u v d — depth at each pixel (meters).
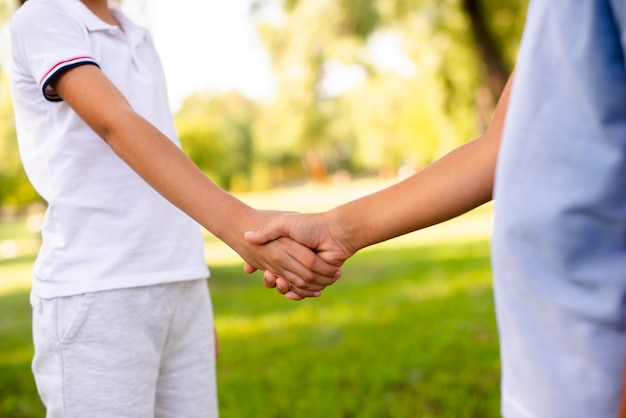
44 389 1.50
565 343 0.82
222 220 1.44
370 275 8.54
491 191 1.27
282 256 1.47
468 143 1.31
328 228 1.44
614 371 0.80
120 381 1.45
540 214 0.82
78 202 1.47
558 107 0.81
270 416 3.23
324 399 3.40
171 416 1.60
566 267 0.82
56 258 1.48
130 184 1.51
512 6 7.67
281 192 35.09
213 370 1.68
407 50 8.92
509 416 0.90
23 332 5.92
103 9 1.65
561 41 0.80
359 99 18.23
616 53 0.78
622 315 0.79
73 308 1.45
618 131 0.78
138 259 1.49
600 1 0.78
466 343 4.39
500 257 0.87
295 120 28.28
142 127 1.38
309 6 9.24
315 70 9.69
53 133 1.51
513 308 0.86
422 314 5.51
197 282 1.63
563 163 0.81
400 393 3.46
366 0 8.94
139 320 1.48
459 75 8.91
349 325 5.33
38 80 1.43
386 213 1.38
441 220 1.32
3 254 14.28
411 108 16.61
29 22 1.48
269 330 5.44
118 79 1.57
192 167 1.41
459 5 7.77
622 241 0.80
